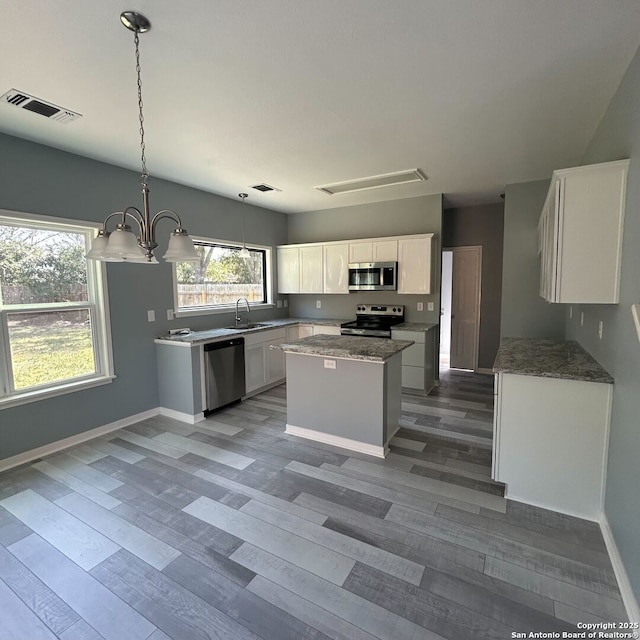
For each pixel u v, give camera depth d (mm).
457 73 2080
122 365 3727
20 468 2902
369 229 5453
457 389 4930
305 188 4543
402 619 1596
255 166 3691
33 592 1759
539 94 2312
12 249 2971
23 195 2945
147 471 2850
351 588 1760
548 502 2344
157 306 4062
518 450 2393
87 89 2219
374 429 3068
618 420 1960
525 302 4406
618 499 1883
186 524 2232
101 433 3547
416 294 5195
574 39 1787
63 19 1612
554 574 1825
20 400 2959
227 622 1594
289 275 5906
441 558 1942
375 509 2361
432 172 3926
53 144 3057
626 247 1952
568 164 3668
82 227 3377
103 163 3508
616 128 2236
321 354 3131
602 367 2377
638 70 1817
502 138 3016
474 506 2383
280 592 1743
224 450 3195
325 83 2178
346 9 1572
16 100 2338
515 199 4363
